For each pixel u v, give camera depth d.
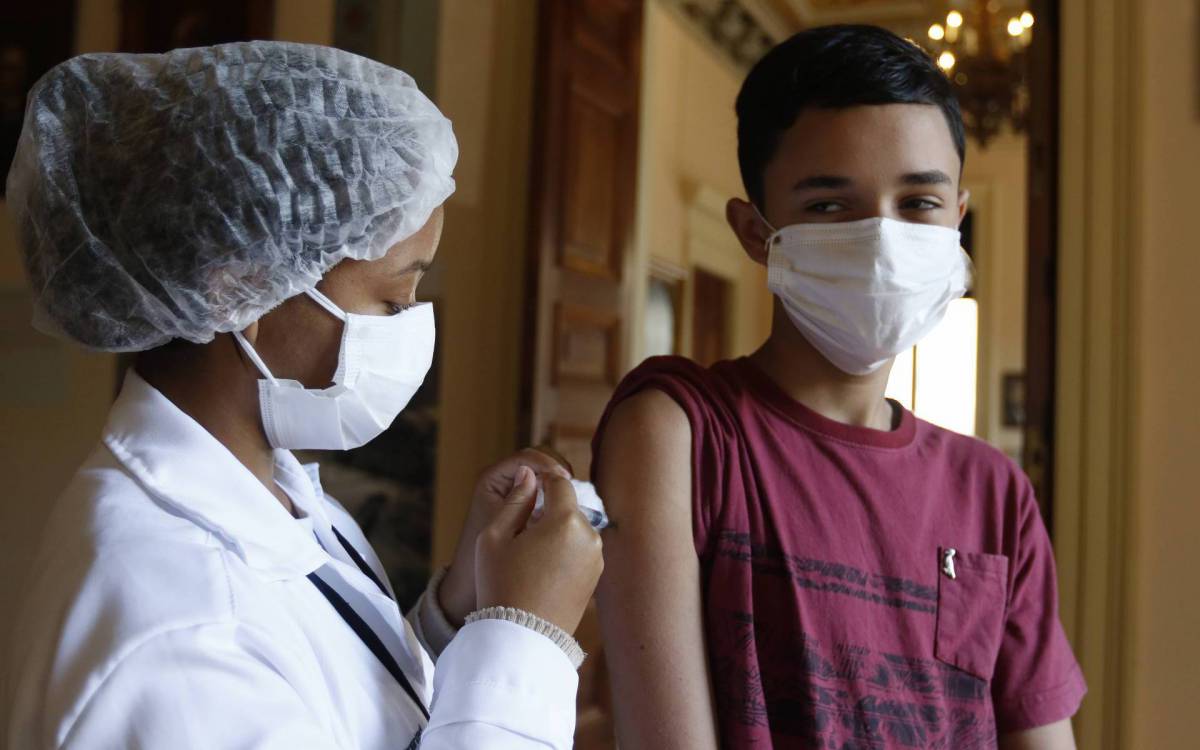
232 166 0.69
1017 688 1.03
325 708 0.67
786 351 1.04
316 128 0.71
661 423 0.94
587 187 3.40
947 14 4.95
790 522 0.95
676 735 0.85
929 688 0.95
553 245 3.23
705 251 6.20
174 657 0.58
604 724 3.18
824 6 5.75
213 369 0.74
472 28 3.31
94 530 0.62
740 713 0.89
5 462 3.28
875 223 0.95
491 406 3.35
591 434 3.42
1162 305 2.19
